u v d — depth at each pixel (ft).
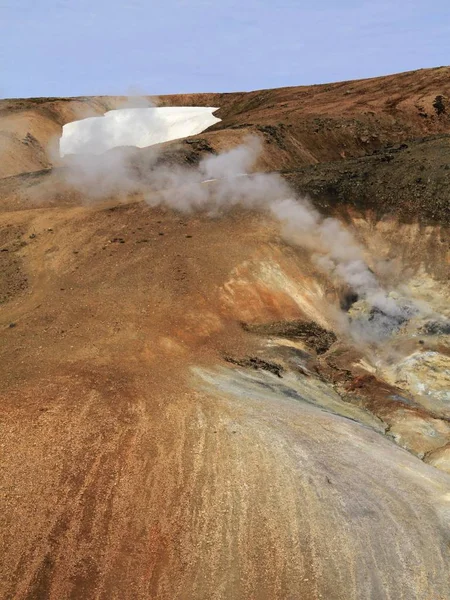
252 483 51.06
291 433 57.77
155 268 85.61
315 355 78.64
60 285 82.94
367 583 44.93
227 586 43.39
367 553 46.91
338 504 50.31
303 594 43.50
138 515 47.01
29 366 63.77
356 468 55.01
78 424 54.44
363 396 72.13
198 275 84.69
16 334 71.15
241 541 46.37
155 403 59.11
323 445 57.11
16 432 52.54
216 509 48.49
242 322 79.87
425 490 54.13
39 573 41.78
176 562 44.42
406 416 68.03
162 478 50.26
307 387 70.38
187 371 66.33
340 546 46.98
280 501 49.78
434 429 66.39
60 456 50.65
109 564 43.39
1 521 44.50
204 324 76.43
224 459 53.06
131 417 56.44
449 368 78.13
